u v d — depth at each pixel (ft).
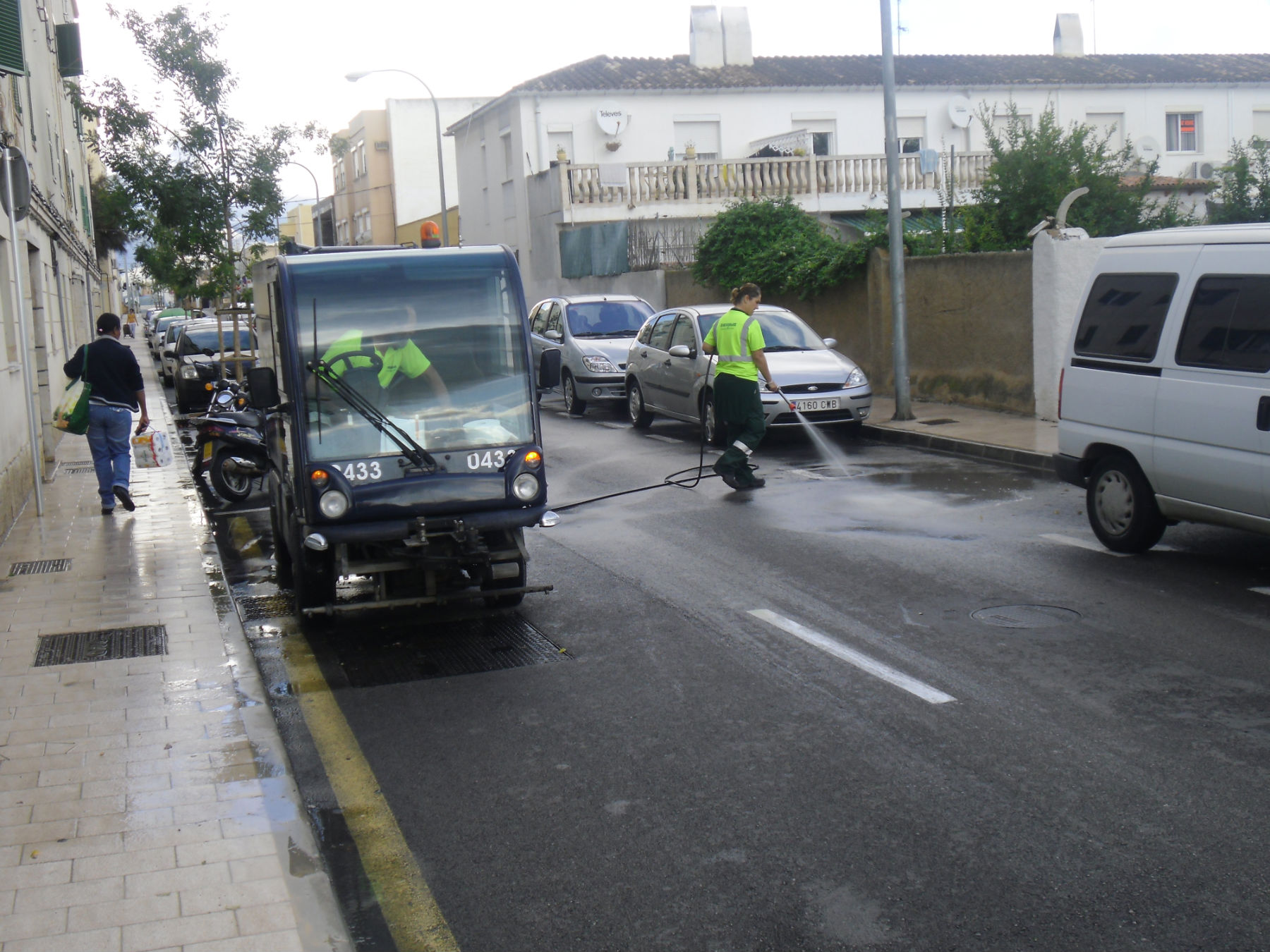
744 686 20.29
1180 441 26.21
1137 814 14.78
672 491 40.27
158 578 28.17
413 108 189.98
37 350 50.55
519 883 13.76
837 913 12.78
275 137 76.48
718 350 39.75
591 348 65.77
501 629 24.49
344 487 23.08
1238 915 12.36
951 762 16.67
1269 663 20.30
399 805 16.07
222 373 55.77
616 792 16.17
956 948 12.00
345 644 23.89
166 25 73.05
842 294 67.41
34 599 26.30
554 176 106.93
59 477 45.27
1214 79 123.03
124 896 12.91
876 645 22.22
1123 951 11.80
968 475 41.04
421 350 23.59
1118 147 122.21
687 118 115.85
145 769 16.56
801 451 48.91
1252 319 24.75
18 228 44.55
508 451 23.80
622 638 23.45
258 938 12.03
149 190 74.38
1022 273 52.65
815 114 117.91
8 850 14.05
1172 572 26.63
